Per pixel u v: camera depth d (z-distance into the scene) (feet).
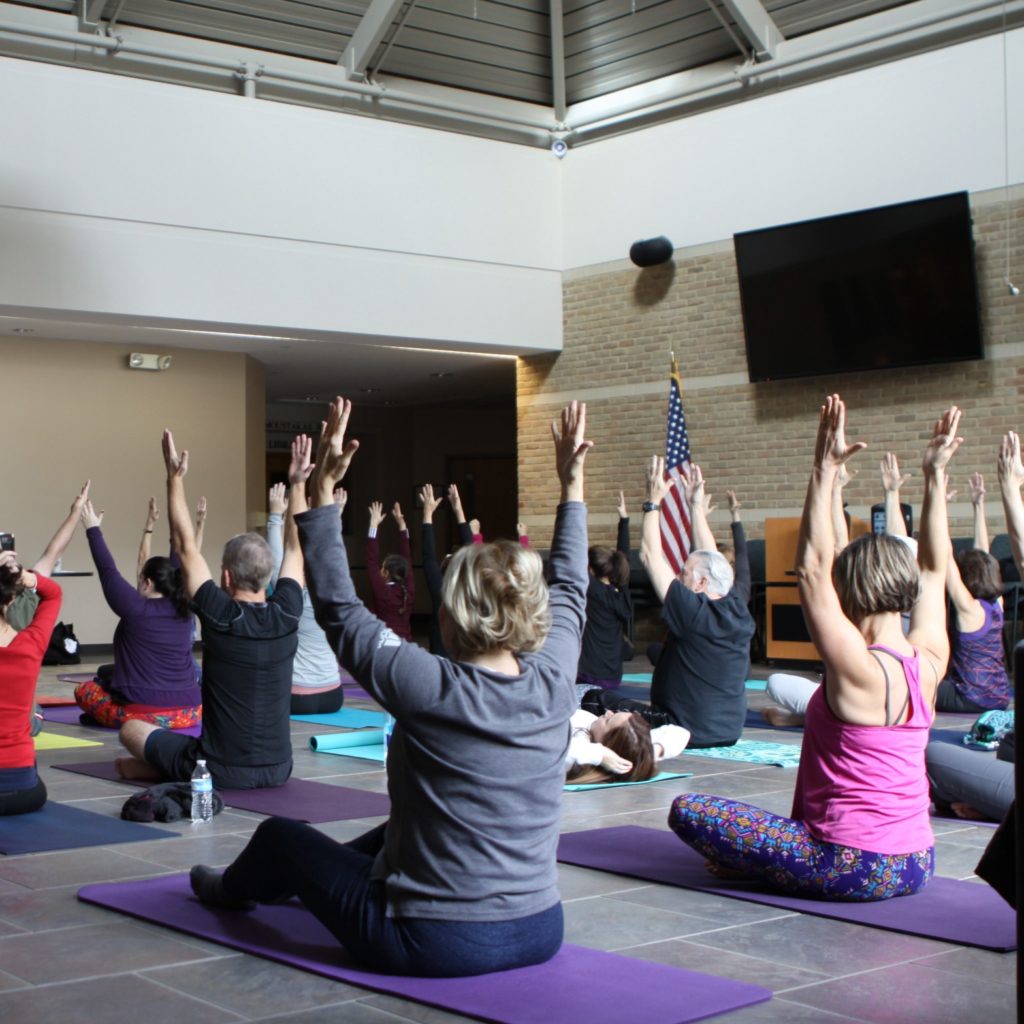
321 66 40.19
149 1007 8.68
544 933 9.15
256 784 17.57
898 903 11.35
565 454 9.61
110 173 36.42
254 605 17.48
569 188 44.47
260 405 48.55
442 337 42.06
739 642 21.25
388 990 8.84
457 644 8.85
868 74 37.47
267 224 38.81
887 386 37.27
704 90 40.91
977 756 15.49
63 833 14.66
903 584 11.09
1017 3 34.60
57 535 21.15
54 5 36.04
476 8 40.57
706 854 11.71
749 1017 8.50
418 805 8.87
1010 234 34.83
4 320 39.42
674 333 41.96
